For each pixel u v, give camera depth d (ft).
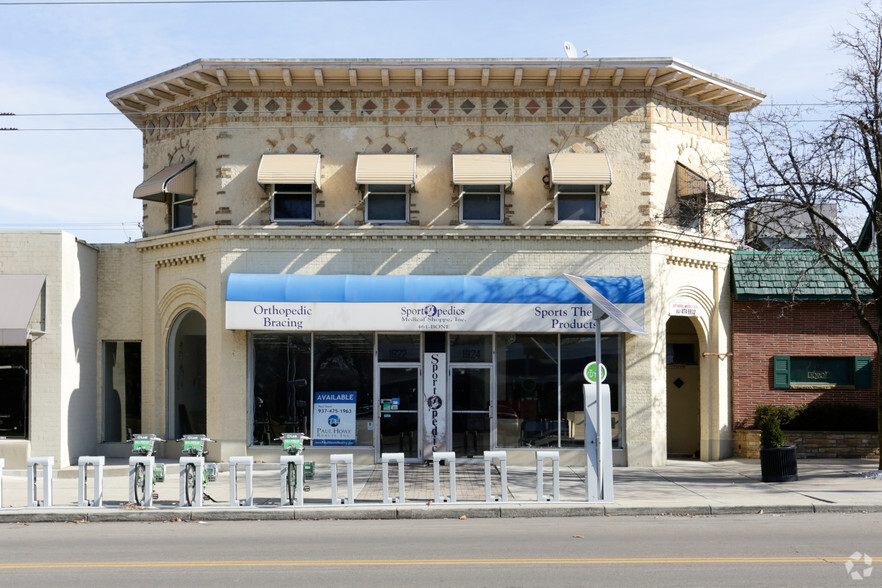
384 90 64.85
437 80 64.34
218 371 63.52
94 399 69.15
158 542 36.65
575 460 63.62
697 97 68.03
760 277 69.56
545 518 43.96
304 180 62.80
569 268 63.98
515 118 64.69
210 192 65.10
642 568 30.22
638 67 62.64
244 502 46.01
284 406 64.03
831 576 28.84
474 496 49.08
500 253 64.08
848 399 69.67
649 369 63.57
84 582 28.53
